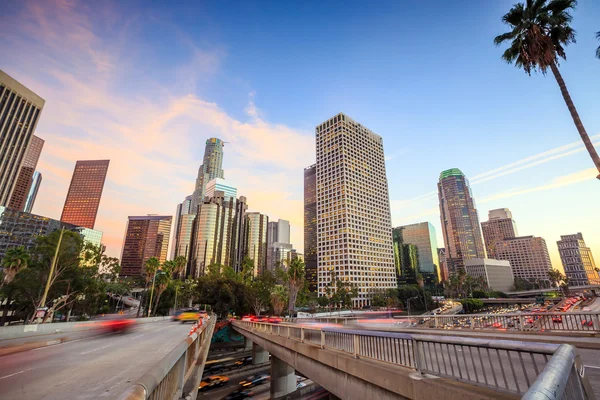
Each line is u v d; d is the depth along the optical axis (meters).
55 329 25.20
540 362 8.62
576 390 2.03
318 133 195.38
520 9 20.48
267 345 24.00
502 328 17.31
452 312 105.00
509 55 21.36
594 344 10.72
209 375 39.69
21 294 48.16
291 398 30.22
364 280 159.38
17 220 111.94
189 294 128.12
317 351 12.39
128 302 163.88
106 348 15.87
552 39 19.89
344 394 10.05
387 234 184.88
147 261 74.81
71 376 8.88
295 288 77.94
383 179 197.38
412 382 6.64
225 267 106.56
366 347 9.15
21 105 112.88
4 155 106.44
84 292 55.78
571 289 182.00
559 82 18.89
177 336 23.91
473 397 4.98
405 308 135.62
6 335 19.64
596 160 16.91
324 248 170.50
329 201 175.25
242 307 83.38
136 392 2.02
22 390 7.28
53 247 45.56
